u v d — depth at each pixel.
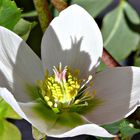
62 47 0.29
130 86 0.29
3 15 0.32
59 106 0.29
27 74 0.29
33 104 0.29
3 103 0.31
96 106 0.29
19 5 0.37
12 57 0.29
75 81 0.29
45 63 0.29
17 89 0.28
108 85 0.29
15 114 0.31
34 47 0.37
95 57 0.29
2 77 0.28
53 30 0.29
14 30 0.32
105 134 0.25
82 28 0.29
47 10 0.33
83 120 0.29
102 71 0.29
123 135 0.32
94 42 0.29
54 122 0.28
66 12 0.29
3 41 0.28
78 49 0.30
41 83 0.29
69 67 0.30
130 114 0.30
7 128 0.32
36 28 0.37
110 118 0.28
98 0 0.39
